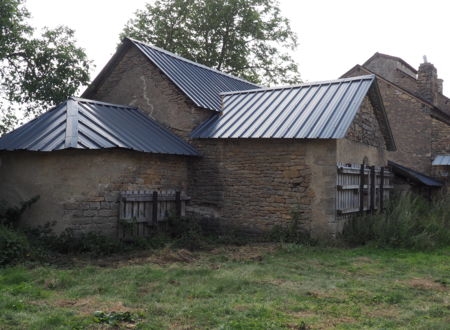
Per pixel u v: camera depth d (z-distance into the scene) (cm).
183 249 1034
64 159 1083
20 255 878
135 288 710
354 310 611
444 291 728
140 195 1160
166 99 1445
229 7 2750
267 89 1475
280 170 1230
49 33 1883
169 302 633
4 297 628
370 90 1377
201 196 1346
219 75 1750
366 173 1347
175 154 1262
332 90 1336
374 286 749
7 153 1151
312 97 1335
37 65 1873
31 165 1115
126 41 1530
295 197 1204
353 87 1310
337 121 1170
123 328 516
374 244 1123
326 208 1158
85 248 1004
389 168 1786
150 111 1477
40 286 716
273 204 1236
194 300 643
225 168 1316
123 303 622
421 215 1460
